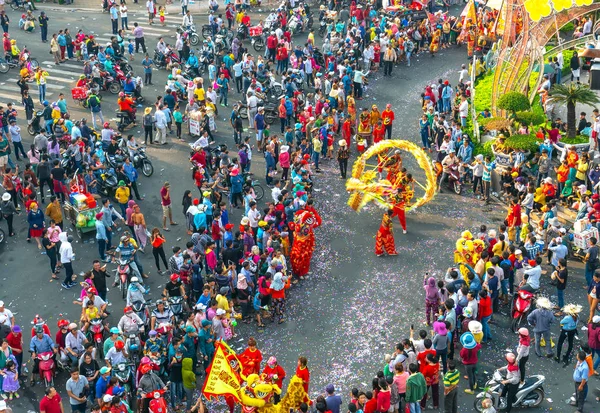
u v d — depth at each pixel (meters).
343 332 26.98
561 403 23.78
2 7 55.47
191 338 23.81
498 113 39.12
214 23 52.50
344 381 24.67
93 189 33.66
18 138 37.41
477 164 35.00
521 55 38.66
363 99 45.53
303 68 46.84
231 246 28.38
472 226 33.22
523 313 26.67
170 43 53.03
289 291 29.25
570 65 45.59
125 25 54.81
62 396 24.42
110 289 29.44
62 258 29.25
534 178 34.56
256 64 48.00
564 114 41.09
